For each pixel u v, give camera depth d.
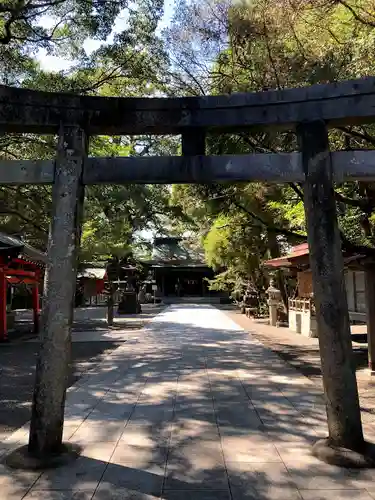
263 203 12.53
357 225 9.73
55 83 9.66
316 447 4.34
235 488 3.62
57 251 4.33
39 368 4.24
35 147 11.31
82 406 6.16
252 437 4.84
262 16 6.93
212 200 11.25
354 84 4.40
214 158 4.51
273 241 18.23
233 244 20.11
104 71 10.14
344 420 4.17
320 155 4.40
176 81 8.55
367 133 7.62
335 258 4.26
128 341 13.27
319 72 6.64
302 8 6.57
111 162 4.55
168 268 42.00
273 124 4.55
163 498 3.46
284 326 17.23
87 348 12.09
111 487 3.65
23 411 6.17
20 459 4.07
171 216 25.14
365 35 6.34
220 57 8.23
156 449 4.50
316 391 6.93
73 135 4.55
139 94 10.52
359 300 15.32
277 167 4.48
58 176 4.48
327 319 4.22
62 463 4.06
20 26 9.39
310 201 4.39
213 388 7.15
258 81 7.44
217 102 4.58
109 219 22.27
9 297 20.84
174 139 12.11
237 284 24.52
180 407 6.07
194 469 4.00
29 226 17.70
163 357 10.26
